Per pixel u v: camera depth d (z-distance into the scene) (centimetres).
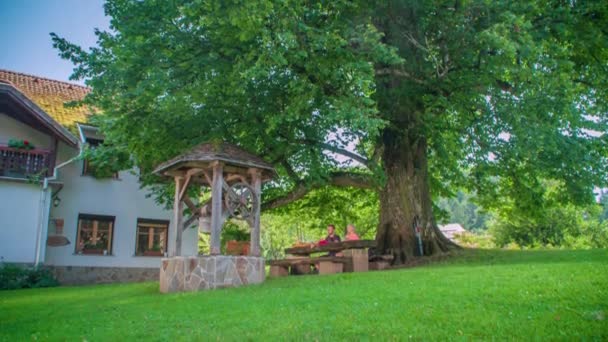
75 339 662
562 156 1683
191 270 1192
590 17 1628
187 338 618
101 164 1812
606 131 1691
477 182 2189
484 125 1678
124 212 2656
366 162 1739
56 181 2398
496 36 1266
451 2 1460
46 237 2311
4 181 2262
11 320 884
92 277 2528
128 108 1455
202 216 1310
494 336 541
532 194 2055
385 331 586
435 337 550
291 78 1480
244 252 1639
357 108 1323
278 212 2420
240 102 1509
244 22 1162
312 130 1675
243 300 895
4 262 2198
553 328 559
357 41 1370
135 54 1327
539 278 887
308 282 1130
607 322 568
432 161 2242
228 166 1291
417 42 1566
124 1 1400
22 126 2406
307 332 602
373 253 1752
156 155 1630
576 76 1891
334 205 2472
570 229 3991
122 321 780
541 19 1539
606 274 863
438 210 2539
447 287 867
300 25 1245
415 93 1694
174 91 1381
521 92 1538
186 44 1370
